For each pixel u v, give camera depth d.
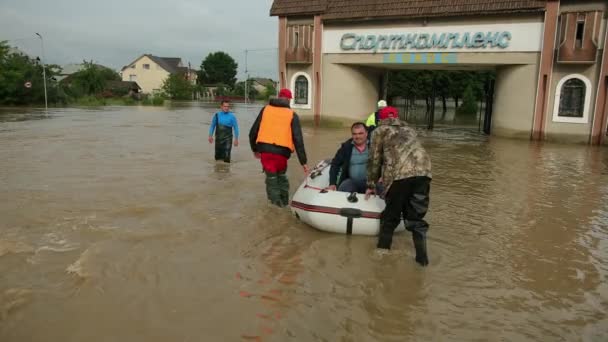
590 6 16.11
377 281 4.35
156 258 4.68
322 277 4.40
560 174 10.34
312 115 22.41
